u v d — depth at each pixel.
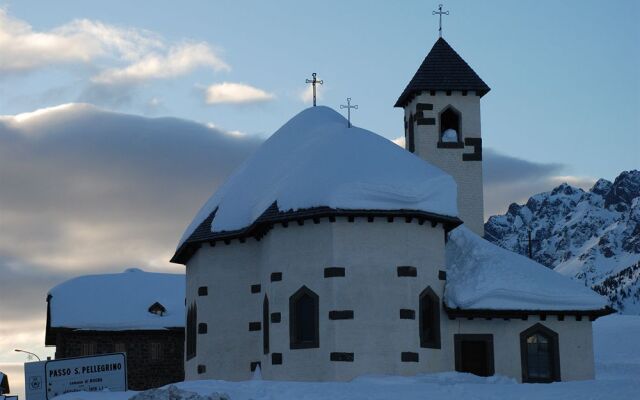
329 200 45.69
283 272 46.84
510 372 48.84
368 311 45.38
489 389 36.88
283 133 55.75
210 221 52.78
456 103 60.41
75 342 76.75
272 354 46.69
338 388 37.12
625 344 99.56
